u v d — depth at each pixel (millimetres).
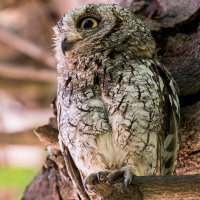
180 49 7812
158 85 6453
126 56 6641
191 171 7066
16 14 16625
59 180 8719
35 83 18438
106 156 6277
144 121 6098
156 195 5203
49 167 9141
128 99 6141
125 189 5277
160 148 6289
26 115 18953
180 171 7168
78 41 7102
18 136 16812
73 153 6504
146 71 6391
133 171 5867
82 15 7289
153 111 6164
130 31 6906
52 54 8391
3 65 17797
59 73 7156
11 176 16953
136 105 6117
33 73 17500
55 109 8461
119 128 6117
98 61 6625
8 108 19062
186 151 7074
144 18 8461
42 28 15688
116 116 6148
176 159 6574
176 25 8086
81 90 6508
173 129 6637
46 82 18500
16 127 19031
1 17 17172
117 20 7047
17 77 18172
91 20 7211
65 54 7020
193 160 7035
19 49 17500
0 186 16688
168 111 6727
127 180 5266
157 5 8844
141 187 5234
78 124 6340
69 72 6883
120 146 6164
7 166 17375
